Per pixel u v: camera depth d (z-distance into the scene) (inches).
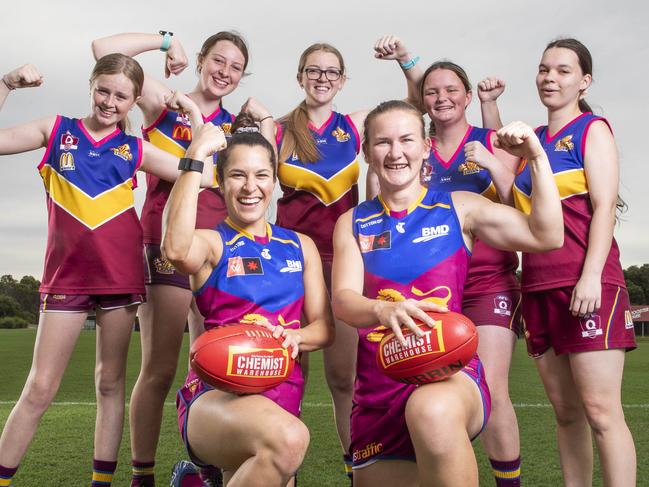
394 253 113.3
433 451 92.8
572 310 128.4
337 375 160.1
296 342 109.1
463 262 113.7
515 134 101.7
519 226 108.7
